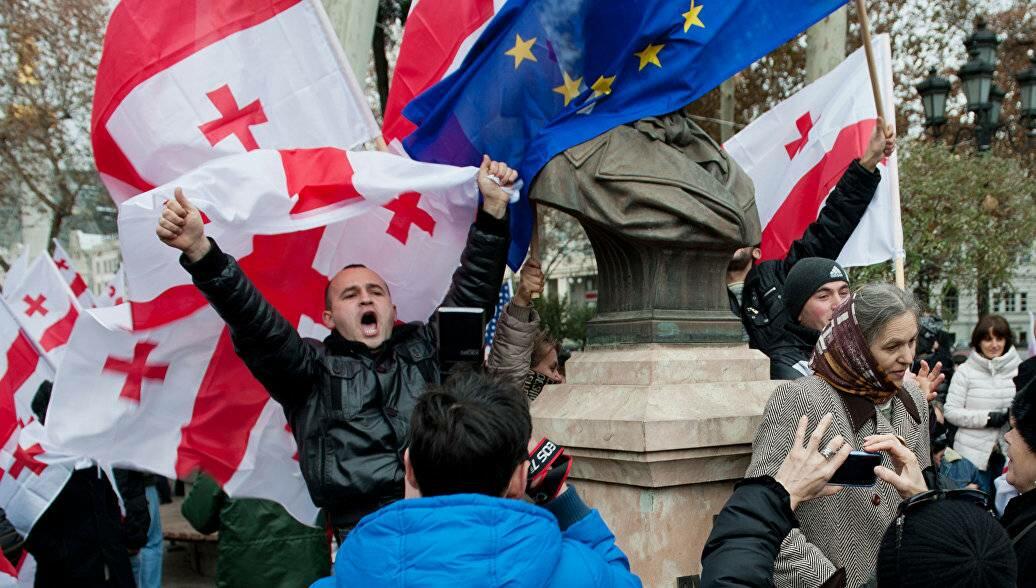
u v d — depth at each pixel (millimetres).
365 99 3301
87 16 16094
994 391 5797
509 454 1703
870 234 4430
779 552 2078
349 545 1612
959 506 1647
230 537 4840
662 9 3104
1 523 3859
